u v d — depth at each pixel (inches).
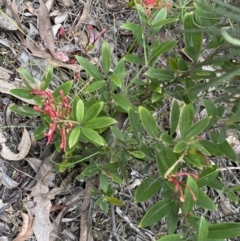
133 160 21.0
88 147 19.0
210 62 14.3
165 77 17.5
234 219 23.0
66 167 18.7
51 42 22.4
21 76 20.1
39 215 19.0
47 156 19.7
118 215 20.6
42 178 19.5
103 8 24.5
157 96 18.1
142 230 20.9
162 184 15.9
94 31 23.9
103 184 17.8
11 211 18.8
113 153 17.2
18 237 18.5
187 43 16.7
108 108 19.1
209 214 22.3
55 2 23.4
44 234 18.9
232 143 23.1
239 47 12.1
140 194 15.2
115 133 16.9
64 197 19.9
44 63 21.8
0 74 20.5
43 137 18.6
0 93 20.2
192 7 21.5
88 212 19.9
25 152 19.4
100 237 20.0
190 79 17.2
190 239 13.7
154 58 18.2
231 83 16.3
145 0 17.9
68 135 16.8
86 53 22.4
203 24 16.0
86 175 17.8
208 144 16.8
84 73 22.4
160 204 14.6
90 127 15.7
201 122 14.2
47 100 15.3
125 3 24.8
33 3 22.8
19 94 16.9
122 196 20.9
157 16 18.2
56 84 21.6
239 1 13.6
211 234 13.6
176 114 15.6
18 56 21.4
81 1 24.0
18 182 19.2
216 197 22.3
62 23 23.3
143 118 15.1
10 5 22.0
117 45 24.2
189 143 14.1
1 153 19.2
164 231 21.1
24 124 20.1
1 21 21.4
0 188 18.9
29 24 22.3
